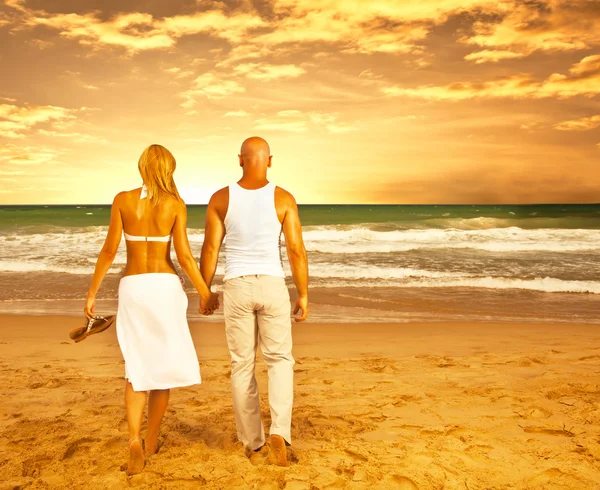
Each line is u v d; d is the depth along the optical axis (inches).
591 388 170.6
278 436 110.0
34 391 170.1
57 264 592.1
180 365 108.0
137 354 107.3
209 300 115.1
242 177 116.3
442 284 482.0
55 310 365.7
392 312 366.0
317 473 106.7
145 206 109.2
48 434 128.7
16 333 286.4
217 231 115.1
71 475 106.1
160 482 102.6
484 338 277.4
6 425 136.0
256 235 111.4
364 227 1202.0
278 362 113.3
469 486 103.3
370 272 541.0
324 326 313.4
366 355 237.6
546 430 134.0
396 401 159.5
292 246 114.0
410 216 1699.1
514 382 181.9
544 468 111.1
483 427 136.5
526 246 784.3
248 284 109.7
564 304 398.6
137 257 109.7
